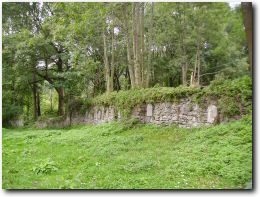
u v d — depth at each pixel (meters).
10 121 28.72
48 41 25.28
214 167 8.48
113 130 15.14
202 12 11.97
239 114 11.45
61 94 28.81
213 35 12.76
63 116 25.45
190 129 12.67
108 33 23.00
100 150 11.42
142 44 18.12
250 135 9.87
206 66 14.87
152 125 14.53
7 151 12.22
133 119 15.30
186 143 11.06
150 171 8.81
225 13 10.63
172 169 8.73
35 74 27.86
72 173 8.91
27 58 25.62
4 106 28.25
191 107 12.96
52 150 12.23
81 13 15.20
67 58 25.81
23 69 26.16
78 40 22.17
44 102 42.09
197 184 7.70
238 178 7.80
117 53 24.59
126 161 9.69
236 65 12.22
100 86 26.50
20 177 8.41
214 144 10.20
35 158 10.84
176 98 13.64
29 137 16.02
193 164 8.89
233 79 12.32
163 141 12.16
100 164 9.70
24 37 25.27
